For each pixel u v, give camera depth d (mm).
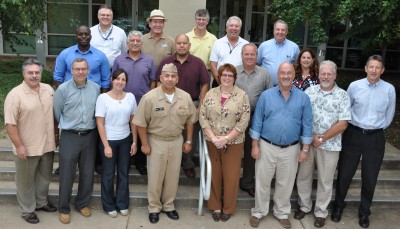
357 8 6215
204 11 5270
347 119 4371
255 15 13578
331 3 6539
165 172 4566
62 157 4328
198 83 4980
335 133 4391
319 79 4535
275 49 5191
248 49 4559
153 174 4496
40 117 4160
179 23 7648
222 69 4355
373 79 4391
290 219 4824
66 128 4273
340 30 8664
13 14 7617
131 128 4590
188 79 4867
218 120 4402
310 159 4633
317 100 4457
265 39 13719
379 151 4555
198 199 4973
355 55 13820
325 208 4691
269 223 4723
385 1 5602
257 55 5098
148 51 5254
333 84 4434
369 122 4473
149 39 5266
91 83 4375
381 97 4449
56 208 4730
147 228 4492
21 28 8195
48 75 8922
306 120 4383
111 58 5250
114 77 4316
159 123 4359
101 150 4492
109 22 5168
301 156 4469
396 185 5492
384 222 4875
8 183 5145
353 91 4543
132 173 5266
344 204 4848
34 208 4492
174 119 4371
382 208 5168
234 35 5074
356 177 5523
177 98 4367
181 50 4734
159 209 4664
